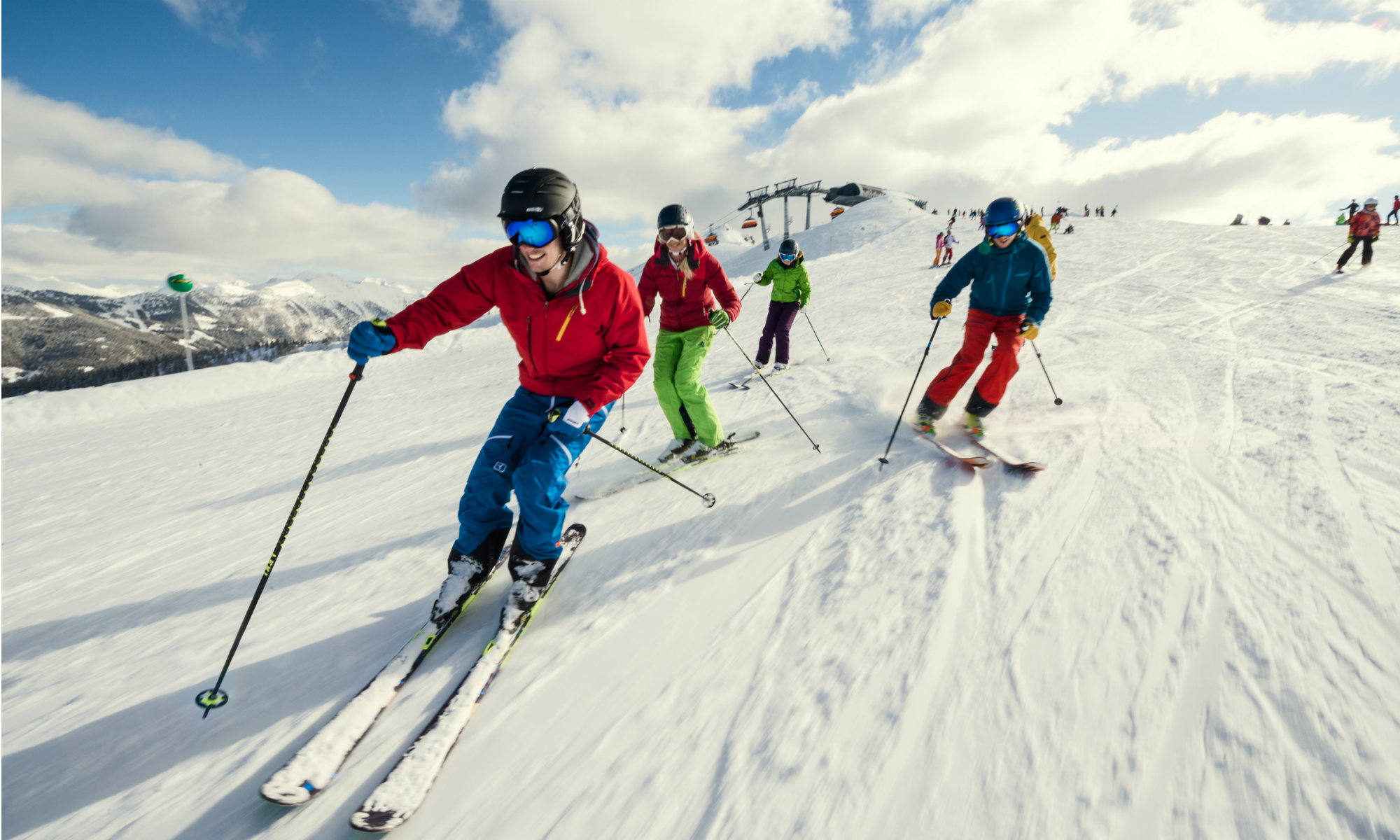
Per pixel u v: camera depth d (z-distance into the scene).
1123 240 16.56
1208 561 1.89
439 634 1.92
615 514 2.88
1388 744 1.22
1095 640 1.63
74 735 1.68
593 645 1.89
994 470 2.82
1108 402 3.63
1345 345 4.37
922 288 11.90
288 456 5.34
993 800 1.23
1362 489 2.20
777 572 2.19
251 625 2.21
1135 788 1.21
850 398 4.45
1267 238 13.99
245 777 1.50
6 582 3.00
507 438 2.12
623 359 2.08
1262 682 1.42
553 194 1.73
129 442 7.25
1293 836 1.08
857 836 1.19
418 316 1.96
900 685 1.56
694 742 1.47
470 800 1.37
